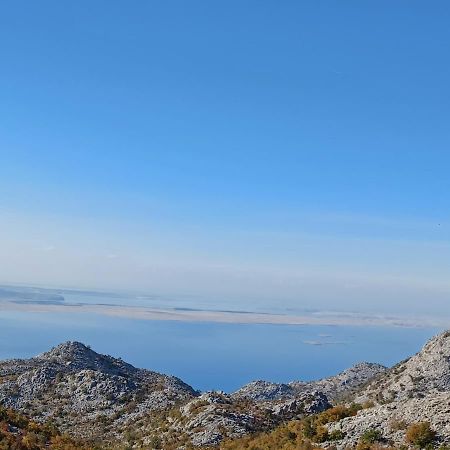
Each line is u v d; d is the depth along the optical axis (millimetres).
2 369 143250
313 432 53906
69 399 123000
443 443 43594
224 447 68750
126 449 85312
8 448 57906
